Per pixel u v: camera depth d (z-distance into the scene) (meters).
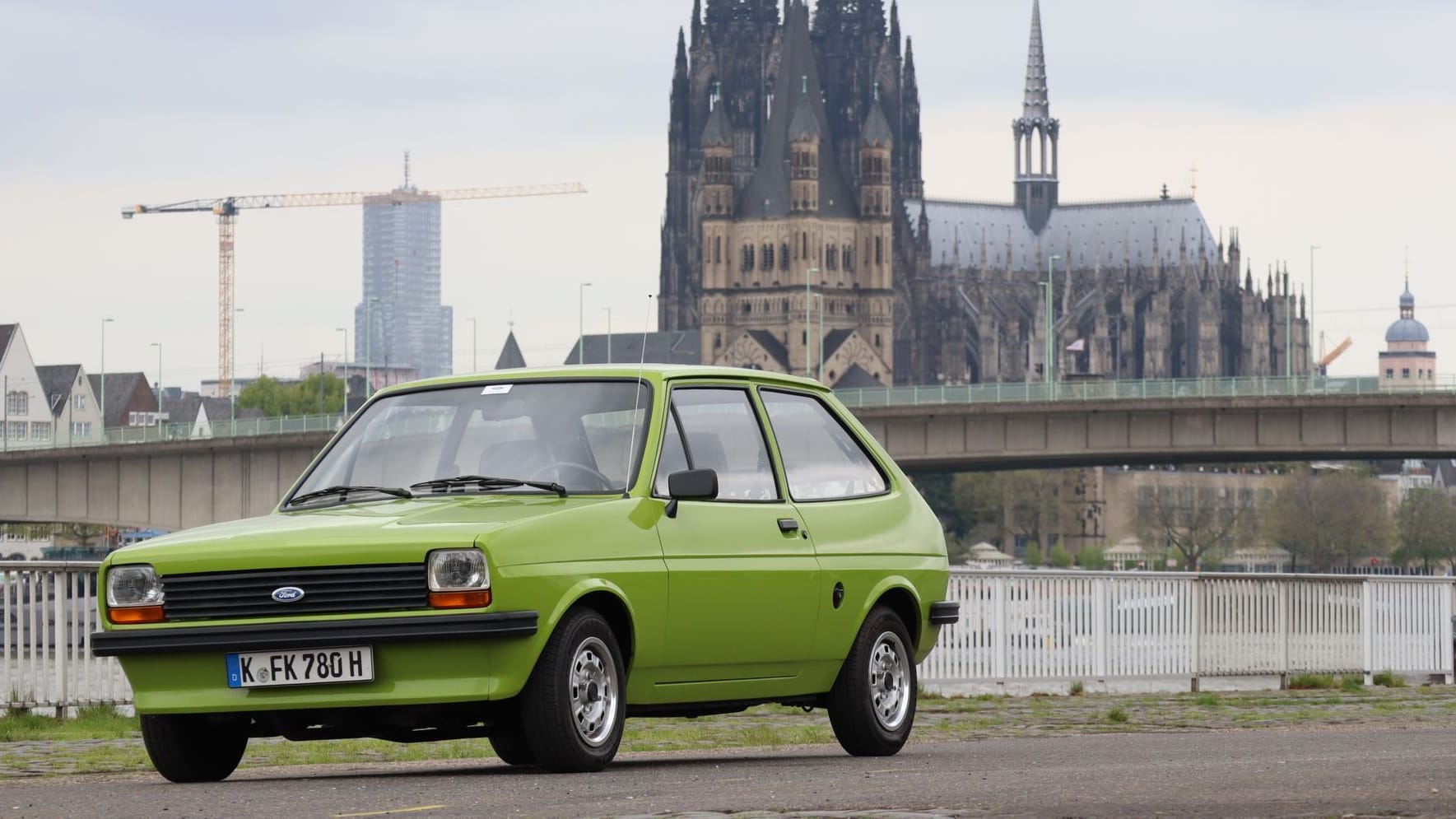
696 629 20.56
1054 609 45.06
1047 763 21.56
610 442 20.70
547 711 18.92
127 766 23.05
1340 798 16.34
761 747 26.48
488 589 18.52
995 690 45.16
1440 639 51.91
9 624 33.62
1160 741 26.28
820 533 22.47
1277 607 48.56
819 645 22.30
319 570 18.80
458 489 20.39
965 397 167.38
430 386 21.86
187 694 19.08
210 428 179.25
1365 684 50.28
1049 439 162.12
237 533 19.34
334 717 19.25
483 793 17.48
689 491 20.48
